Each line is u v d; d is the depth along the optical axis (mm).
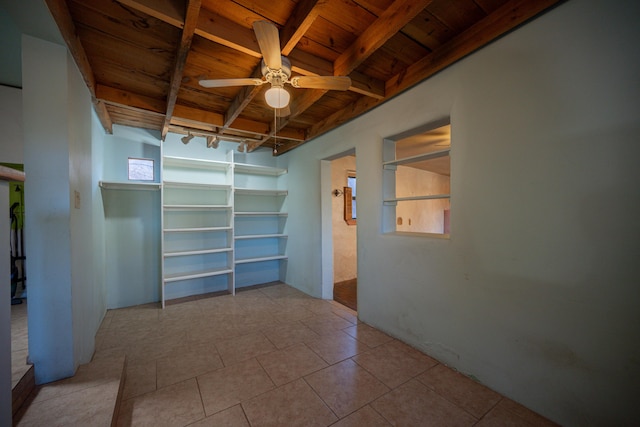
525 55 1576
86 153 2092
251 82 1812
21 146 2645
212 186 3840
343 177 4734
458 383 1855
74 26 1643
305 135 3732
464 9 1634
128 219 3383
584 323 1393
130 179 3365
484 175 1792
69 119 1661
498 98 1705
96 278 2576
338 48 1985
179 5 1467
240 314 3129
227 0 1522
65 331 1658
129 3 1344
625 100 1256
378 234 2670
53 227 1608
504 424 1505
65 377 1662
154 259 3559
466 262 1912
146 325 2814
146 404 1654
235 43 1681
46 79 1594
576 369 1422
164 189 3627
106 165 3225
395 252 2488
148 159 3486
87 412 1383
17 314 2574
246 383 1862
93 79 2199
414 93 2244
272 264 4617
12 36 1765
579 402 1414
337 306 3398
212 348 2342
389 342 2439
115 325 2809
